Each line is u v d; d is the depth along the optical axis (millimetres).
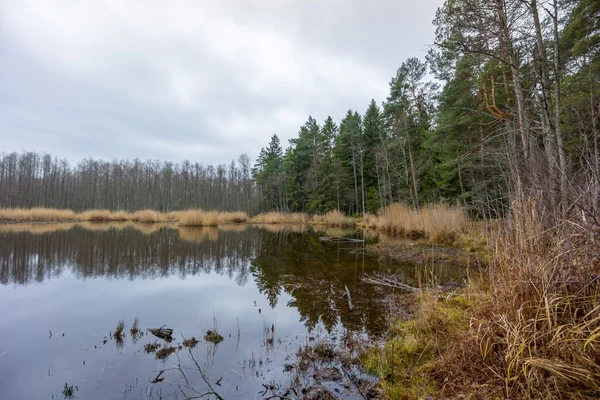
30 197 44281
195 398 2605
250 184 45812
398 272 7594
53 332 4160
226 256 10664
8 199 41406
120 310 5133
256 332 4156
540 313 2385
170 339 3945
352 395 2596
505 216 3854
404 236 14289
